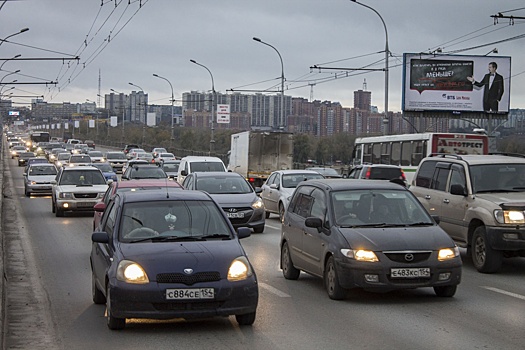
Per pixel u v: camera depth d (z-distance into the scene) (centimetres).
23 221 5081
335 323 1875
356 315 1977
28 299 2261
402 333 1759
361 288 2195
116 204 2058
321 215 2353
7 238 4038
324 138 16175
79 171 5656
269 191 5250
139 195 2069
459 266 2145
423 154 6881
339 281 2142
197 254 1780
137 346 1650
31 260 3172
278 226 4684
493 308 2073
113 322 1772
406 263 2095
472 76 11188
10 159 19738
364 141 8350
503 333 1758
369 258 2089
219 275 1739
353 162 8662
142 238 1895
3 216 5447
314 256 2355
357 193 2369
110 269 1784
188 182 4578
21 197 7594
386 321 1897
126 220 1948
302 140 15050
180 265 1736
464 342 1667
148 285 1708
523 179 2970
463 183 2981
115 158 13775
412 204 2358
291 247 2572
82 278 2683
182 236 1911
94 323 1897
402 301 2177
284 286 2464
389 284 2080
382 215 2303
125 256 1777
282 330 1794
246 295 1753
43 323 1912
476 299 2212
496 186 2939
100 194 5366
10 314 2025
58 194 5344
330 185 2438
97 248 2075
